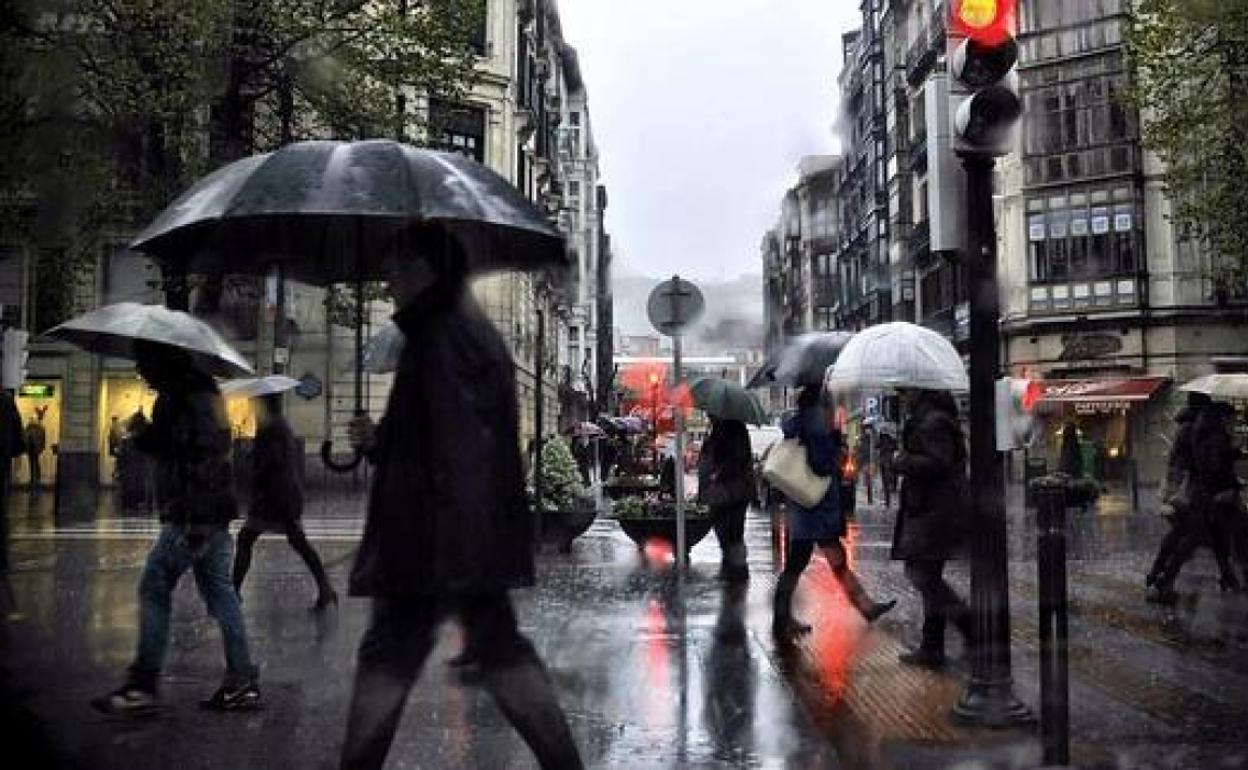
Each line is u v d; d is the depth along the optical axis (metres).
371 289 5.03
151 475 5.33
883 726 4.47
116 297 9.88
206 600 4.78
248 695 4.62
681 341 9.53
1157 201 25.98
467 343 3.26
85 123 7.50
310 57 15.56
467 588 3.14
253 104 14.77
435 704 4.15
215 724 4.36
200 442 4.73
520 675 3.33
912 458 5.83
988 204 4.82
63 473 17.38
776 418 10.84
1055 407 25.59
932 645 5.70
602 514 16.73
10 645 5.43
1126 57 16.02
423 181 3.61
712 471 9.17
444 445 3.17
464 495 3.15
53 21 6.22
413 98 18.05
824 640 6.29
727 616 6.85
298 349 5.91
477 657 3.37
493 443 3.22
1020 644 6.50
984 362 4.78
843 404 7.00
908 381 5.88
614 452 23.17
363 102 16.19
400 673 3.31
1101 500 17.42
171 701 4.66
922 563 5.80
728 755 4.06
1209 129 14.91
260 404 6.06
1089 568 10.39
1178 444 8.38
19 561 9.36
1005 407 4.73
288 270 4.49
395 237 3.51
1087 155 27.09
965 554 5.77
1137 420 24.69
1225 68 14.51
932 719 4.56
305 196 3.57
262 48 14.78
